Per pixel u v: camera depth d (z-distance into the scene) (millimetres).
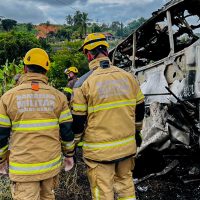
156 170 4578
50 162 2525
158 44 5945
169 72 4410
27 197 2477
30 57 2551
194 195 3871
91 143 2680
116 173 2863
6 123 2459
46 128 2500
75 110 2670
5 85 6988
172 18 4996
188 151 4352
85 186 4148
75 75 6129
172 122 4051
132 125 2748
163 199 3822
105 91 2631
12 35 29562
